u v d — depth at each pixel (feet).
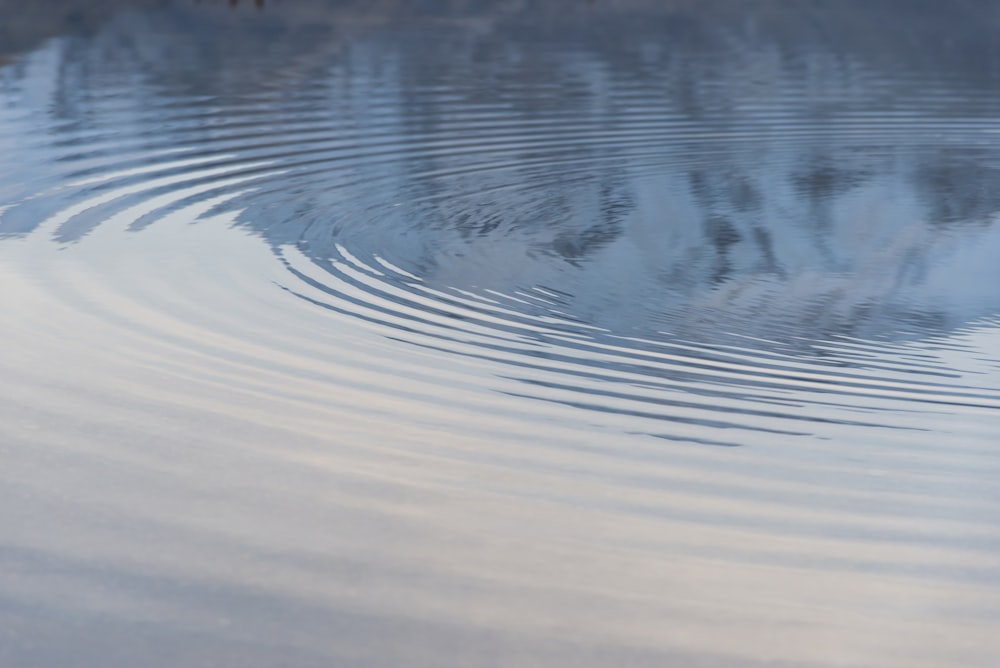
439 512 14.01
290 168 39.45
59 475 14.67
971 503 14.97
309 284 25.90
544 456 16.11
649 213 35.65
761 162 43.29
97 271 25.88
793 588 12.45
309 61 64.44
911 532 13.99
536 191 37.91
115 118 47.32
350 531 13.42
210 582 12.11
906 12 87.92
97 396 17.65
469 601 11.90
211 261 27.35
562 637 11.29
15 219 30.73
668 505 14.57
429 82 58.59
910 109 53.98
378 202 35.37
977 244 32.99
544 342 22.63
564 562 12.87
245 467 15.16
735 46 73.61
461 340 22.26
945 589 12.51
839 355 22.91
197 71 60.34
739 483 15.44
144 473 14.84
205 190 35.47
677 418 18.15
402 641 11.12
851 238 33.45
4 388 17.83
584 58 67.41
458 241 31.48
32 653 10.75
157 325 21.89
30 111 48.49
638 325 24.64
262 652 10.87
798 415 18.62
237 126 46.52
